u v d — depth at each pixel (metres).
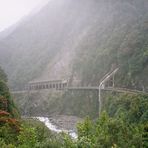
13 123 40.44
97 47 162.50
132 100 78.44
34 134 28.69
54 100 152.38
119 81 119.44
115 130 25.12
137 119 61.88
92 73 146.12
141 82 105.38
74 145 23.23
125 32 147.00
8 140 34.56
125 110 76.75
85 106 130.62
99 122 29.41
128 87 111.62
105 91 119.25
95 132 27.70
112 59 136.38
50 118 130.88
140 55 114.31
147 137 29.48
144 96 77.38
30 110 153.12
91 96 130.12
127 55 125.06
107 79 127.00
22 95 170.62
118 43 142.00
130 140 24.34
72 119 122.31
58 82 168.38
